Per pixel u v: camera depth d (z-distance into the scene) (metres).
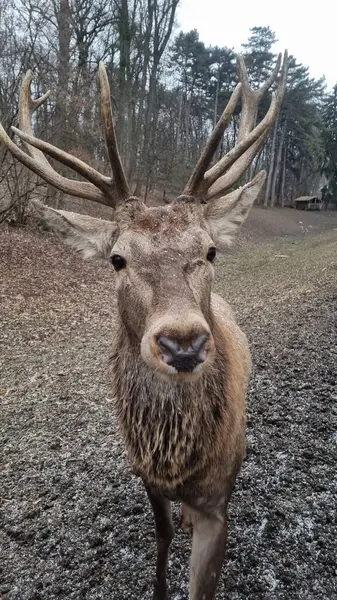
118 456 1.31
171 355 0.58
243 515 0.99
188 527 0.99
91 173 0.83
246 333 2.33
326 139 17.36
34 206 0.89
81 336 2.51
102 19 6.84
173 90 14.08
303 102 15.30
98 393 1.76
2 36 3.88
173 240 0.71
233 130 10.56
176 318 0.60
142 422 0.73
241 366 0.87
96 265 4.14
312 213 15.85
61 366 2.08
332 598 0.79
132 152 7.09
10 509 1.14
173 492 0.72
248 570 0.86
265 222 10.97
